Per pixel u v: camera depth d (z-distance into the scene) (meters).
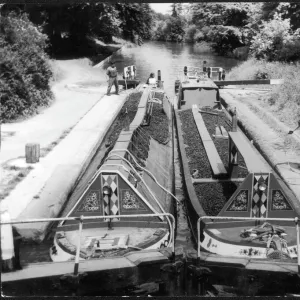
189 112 17.33
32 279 6.14
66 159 13.00
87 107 20.44
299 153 13.69
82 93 24.06
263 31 28.64
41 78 20.69
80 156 13.25
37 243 8.88
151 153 11.30
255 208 7.92
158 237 7.68
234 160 10.48
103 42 43.50
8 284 6.08
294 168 12.45
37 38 21.62
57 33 35.88
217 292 6.58
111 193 8.11
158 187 9.79
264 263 6.68
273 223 7.96
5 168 12.27
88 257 7.09
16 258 6.44
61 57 35.84
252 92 23.73
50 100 21.47
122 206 8.14
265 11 32.88
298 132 15.79
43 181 11.29
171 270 6.67
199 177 10.88
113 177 8.05
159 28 50.44
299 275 6.38
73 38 38.09
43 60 21.12
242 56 37.06
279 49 28.00
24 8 25.16
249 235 7.66
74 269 6.27
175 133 15.57
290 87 20.23
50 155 13.45
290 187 11.12
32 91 19.50
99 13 36.31
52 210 9.69
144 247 7.45
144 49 46.25
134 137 10.60
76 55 36.94
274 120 17.12
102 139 15.38
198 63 36.53
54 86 25.81
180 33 50.00
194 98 18.14
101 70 33.81
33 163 12.50
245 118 17.62
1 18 19.52
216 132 14.49
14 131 16.30
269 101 20.80
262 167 8.02
